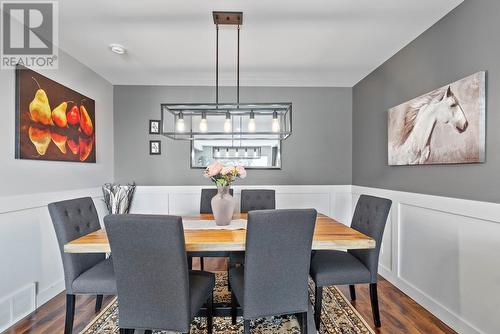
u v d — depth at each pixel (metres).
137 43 2.52
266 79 3.52
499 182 1.61
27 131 2.16
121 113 3.72
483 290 1.71
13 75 2.06
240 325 2.00
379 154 3.05
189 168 3.75
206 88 3.77
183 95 3.76
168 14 2.06
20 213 2.12
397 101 2.71
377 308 1.97
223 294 2.44
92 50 2.65
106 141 3.53
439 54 2.12
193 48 2.63
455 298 1.92
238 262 1.96
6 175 2.00
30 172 2.22
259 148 3.77
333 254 2.19
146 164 3.74
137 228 1.32
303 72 3.28
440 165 2.09
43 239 2.35
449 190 1.99
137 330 1.67
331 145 3.81
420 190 2.32
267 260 1.48
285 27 2.24
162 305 1.41
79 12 2.02
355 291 2.54
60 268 2.54
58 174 2.57
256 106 2.12
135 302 1.42
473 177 1.79
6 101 2.00
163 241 1.33
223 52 2.72
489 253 1.68
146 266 1.37
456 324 1.91
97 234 1.85
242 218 2.38
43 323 2.03
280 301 1.54
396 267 2.64
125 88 3.73
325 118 3.81
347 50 2.68
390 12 2.03
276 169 3.78
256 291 1.50
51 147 2.44
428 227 2.21
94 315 2.12
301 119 3.80
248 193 2.97
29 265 2.20
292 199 3.79
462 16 1.89
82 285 1.75
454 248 1.94
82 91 2.99
